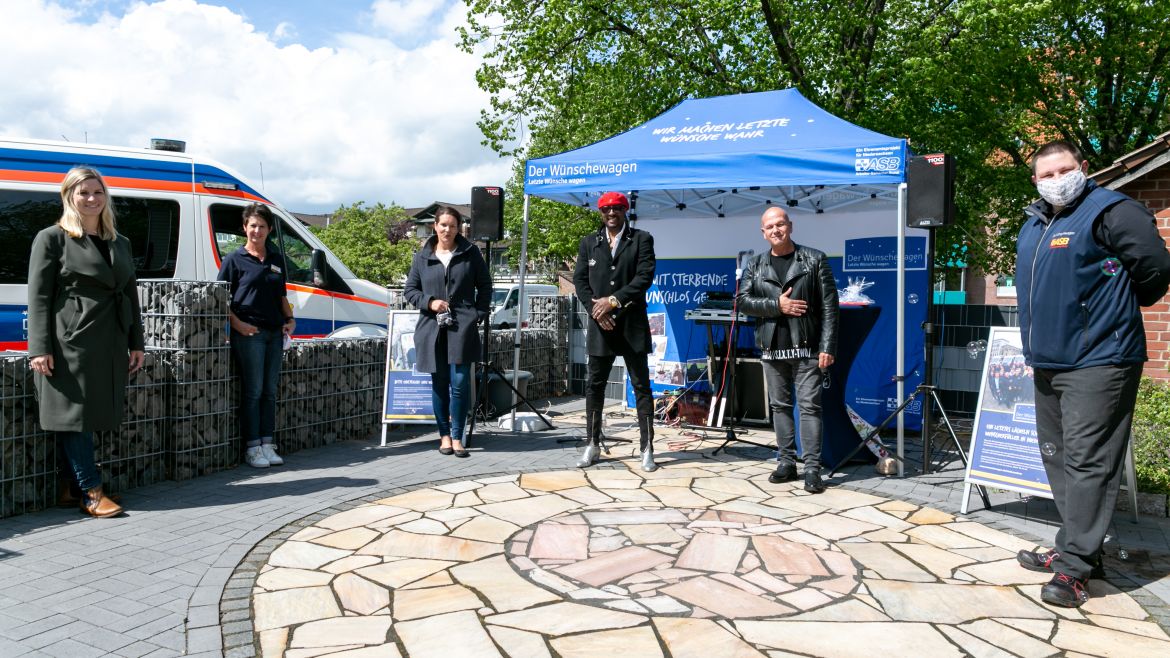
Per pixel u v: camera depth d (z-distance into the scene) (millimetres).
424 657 2641
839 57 13062
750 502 4754
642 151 6598
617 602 3141
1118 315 3182
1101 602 3260
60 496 4508
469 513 4434
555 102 14852
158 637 2809
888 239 7609
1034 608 3170
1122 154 15094
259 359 5566
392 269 49688
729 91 13766
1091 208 3211
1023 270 3486
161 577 3406
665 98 14102
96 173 4148
